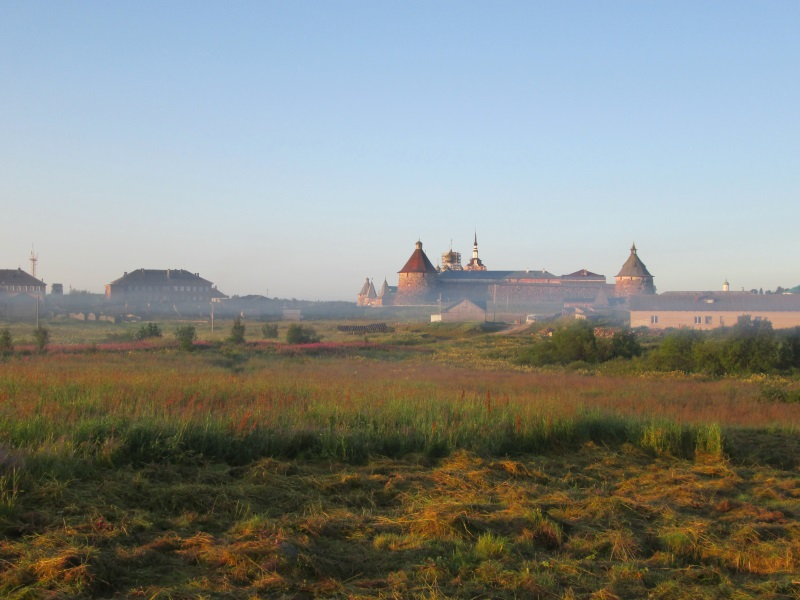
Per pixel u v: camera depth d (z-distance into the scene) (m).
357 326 89.75
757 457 15.59
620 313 115.56
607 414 18.52
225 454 13.11
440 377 32.47
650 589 7.99
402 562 8.41
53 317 106.56
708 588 8.05
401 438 14.73
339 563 8.24
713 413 22.20
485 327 87.31
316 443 14.09
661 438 16.06
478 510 10.21
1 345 43.50
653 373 39.06
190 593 7.30
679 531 9.66
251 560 8.06
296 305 170.25
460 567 8.23
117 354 40.91
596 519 10.23
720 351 40.28
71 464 11.05
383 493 11.20
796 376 37.19
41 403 16.25
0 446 11.05
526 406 18.06
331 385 23.45
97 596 7.27
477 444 14.78
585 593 7.80
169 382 21.66
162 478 11.37
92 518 9.06
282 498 10.74
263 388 20.97
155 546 8.43
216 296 172.00
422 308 151.75
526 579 7.88
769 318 88.94
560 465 14.11
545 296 167.00
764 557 8.99
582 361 45.62
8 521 8.73
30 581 7.38
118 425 13.31
